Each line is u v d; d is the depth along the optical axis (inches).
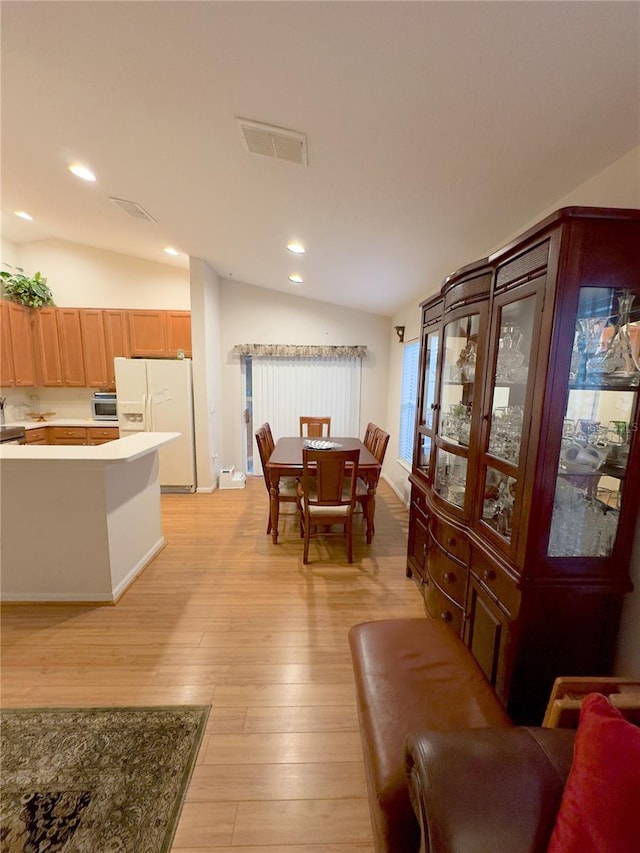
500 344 60.6
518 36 39.8
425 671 50.4
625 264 45.3
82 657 74.5
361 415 205.9
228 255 151.9
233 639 80.2
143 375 170.9
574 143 53.2
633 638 52.2
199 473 180.7
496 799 27.9
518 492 53.2
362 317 200.1
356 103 54.7
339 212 91.3
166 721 60.6
